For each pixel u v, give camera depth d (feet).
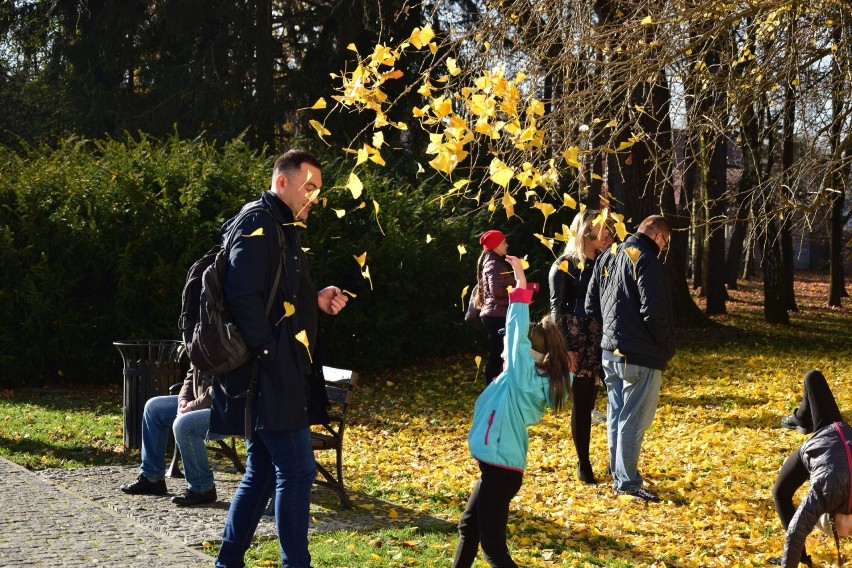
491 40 18.72
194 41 72.02
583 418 23.39
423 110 11.50
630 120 19.54
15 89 89.30
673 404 38.29
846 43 21.01
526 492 22.77
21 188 40.40
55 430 29.53
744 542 18.54
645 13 20.67
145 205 41.34
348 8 63.21
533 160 17.01
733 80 21.21
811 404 15.24
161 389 26.11
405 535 18.24
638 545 18.40
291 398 13.67
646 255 20.90
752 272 148.97
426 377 46.57
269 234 13.88
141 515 18.84
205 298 13.75
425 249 47.85
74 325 40.16
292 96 68.85
